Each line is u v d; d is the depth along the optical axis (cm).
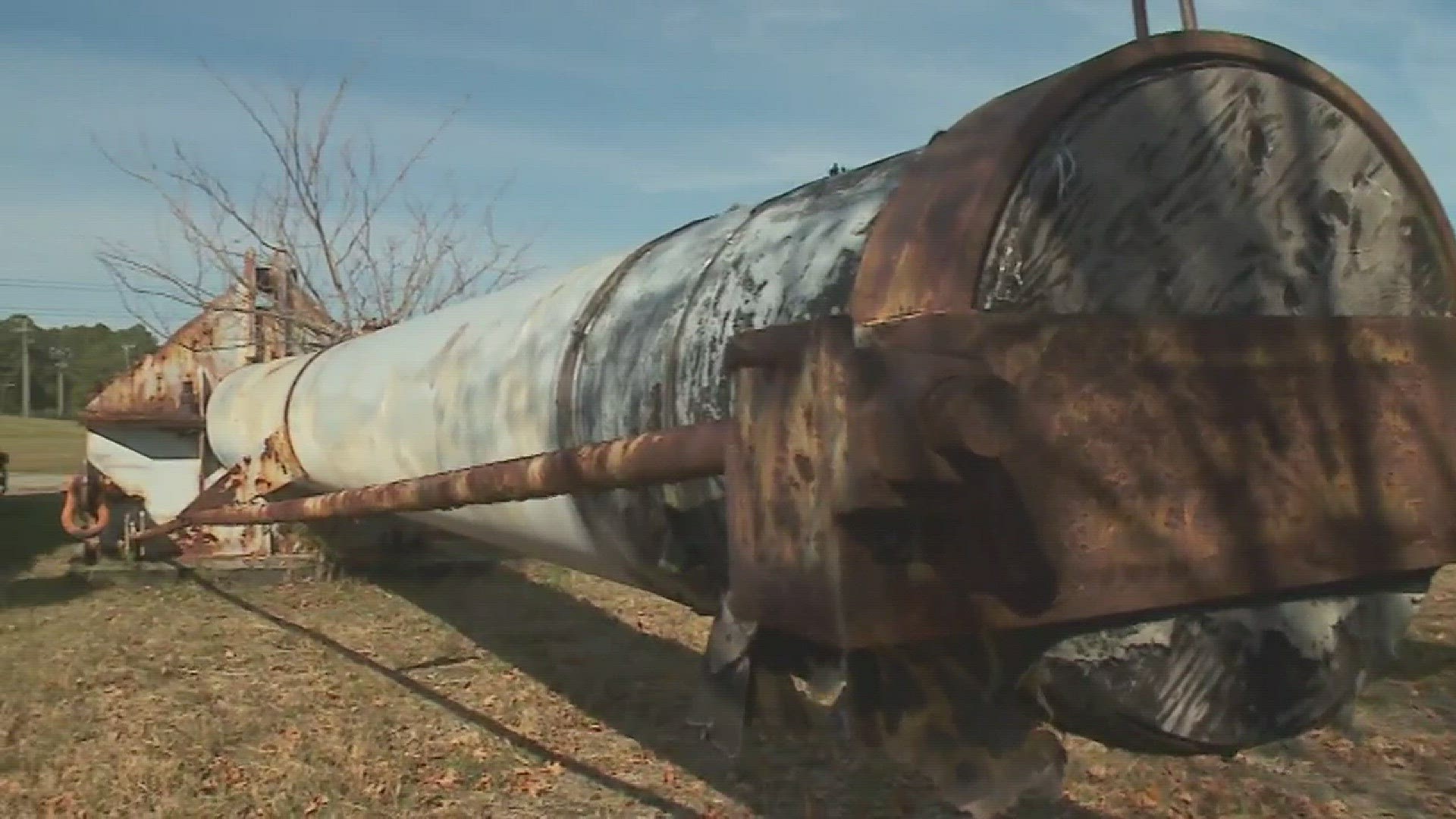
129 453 978
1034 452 138
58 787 497
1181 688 173
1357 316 168
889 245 163
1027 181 158
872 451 121
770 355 139
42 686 653
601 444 202
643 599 943
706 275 237
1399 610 197
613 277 290
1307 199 180
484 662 730
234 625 812
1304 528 156
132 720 593
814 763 535
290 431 545
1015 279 156
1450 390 170
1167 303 168
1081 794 498
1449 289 195
